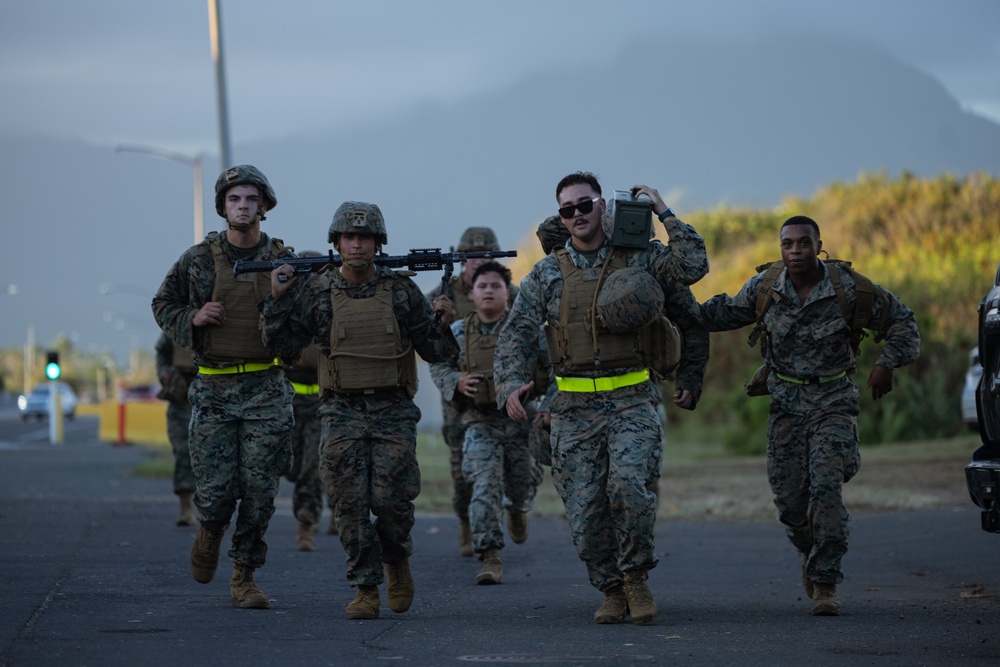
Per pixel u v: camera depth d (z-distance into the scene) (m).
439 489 43.22
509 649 14.25
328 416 16.66
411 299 16.84
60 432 85.69
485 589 20.86
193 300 17.53
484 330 22.48
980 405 16.62
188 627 15.50
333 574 21.92
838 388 17.81
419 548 27.41
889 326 17.95
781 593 20.62
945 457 49.59
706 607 18.56
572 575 23.05
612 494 16.28
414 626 16.05
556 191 16.84
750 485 44.22
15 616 15.99
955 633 15.55
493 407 22.48
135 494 40.22
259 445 17.38
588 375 16.55
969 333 64.44
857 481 42.16
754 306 17.98
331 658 13.55
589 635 15.41
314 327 16.78
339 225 16.50
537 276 16.95
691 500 39.38
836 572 17.42
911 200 88.56
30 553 23.50
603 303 16.25
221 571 21.59
